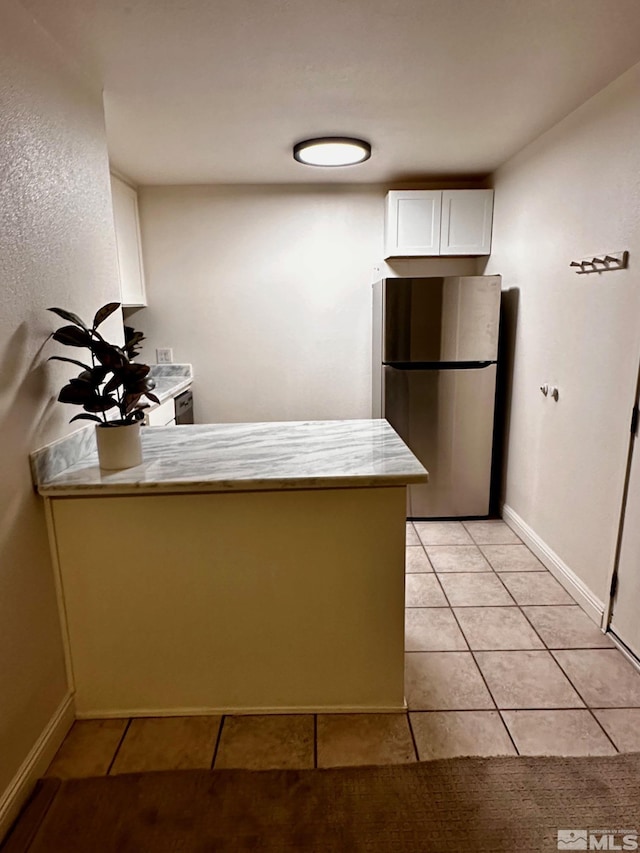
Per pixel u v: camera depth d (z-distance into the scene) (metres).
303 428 2.12
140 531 1.61
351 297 3.73
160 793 1.45
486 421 3.30
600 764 1.53
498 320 3.15
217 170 3.19
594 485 2.26
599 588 2.23
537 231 2.77
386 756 1.57
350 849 1.30
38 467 1.52
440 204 3.39
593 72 1.97
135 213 3.50
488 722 1.70
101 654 1.70
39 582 1.54
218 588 1.65
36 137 1.52
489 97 2.19
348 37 1.69
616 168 2.05
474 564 2.79
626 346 2.01
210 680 1.73
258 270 3.68
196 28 1.61
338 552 1.64
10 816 1.36
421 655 2.03
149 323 3.74
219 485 1.52
